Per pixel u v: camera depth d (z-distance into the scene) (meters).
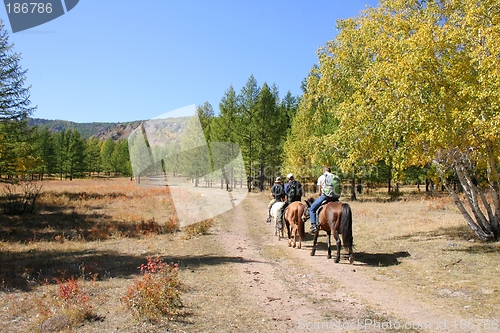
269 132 38.84
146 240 12.91
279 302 6.66
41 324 5.28
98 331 5.12
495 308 6.09
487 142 9.69
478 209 11.45
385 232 13.98
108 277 8.20
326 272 8.88
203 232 13.26
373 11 14.46
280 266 9.48
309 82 18.02
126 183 43.22
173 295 6.19
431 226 14.43
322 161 14.98
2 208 20.78
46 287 7.40
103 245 12.18
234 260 10.00
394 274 8.56
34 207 21.28
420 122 9.70
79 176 76.38
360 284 7.88
